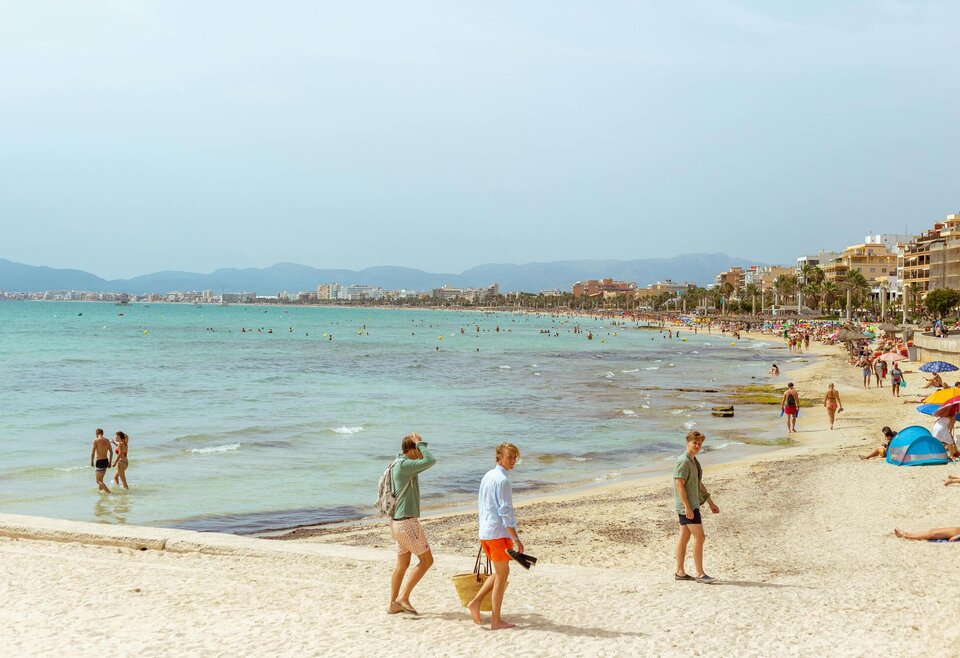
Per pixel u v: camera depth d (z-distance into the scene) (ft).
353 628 26.99
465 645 25.22
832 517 51.49
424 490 71.67
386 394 163.12
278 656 24.41
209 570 35.45
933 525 47.47
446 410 134.72
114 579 33.60
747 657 24.26
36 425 111.24
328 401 148.87
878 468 68.69
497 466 27.07
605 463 85.56
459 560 38.22
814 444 93.40
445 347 377.50
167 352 308.19
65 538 41.06
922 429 68.59
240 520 59.06
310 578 34.19
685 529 34.24
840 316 596.29
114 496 67.15
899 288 538.88
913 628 26.86
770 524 50.72
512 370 237.86
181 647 25.26
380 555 38.24
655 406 140.15
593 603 30.25
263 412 130.72
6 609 29.27
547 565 38.22
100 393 159.12
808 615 28.53
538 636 26.02
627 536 49.03
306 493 69.21
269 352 321.93
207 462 84.17
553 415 127.65
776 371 207.21
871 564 38.17
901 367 189.98
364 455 89.20
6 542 40.40
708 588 32.86
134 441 97.86
